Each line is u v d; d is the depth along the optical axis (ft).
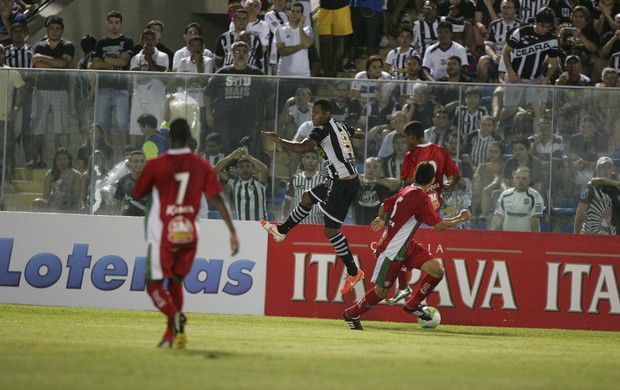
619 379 75.72
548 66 164.04
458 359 84.84
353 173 122.83
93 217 133.69
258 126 131.95
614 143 129.59
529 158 130.41
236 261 132.36
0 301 134.21
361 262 130.82
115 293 133.18
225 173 132.36
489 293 130.31
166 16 202.28
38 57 168.96
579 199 130.31
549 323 130.00
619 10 183.32
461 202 130.82
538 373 76.89
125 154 133.69
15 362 71.20
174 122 80.28
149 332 100.89
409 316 131.03
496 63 172.24
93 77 133.59
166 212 78.84
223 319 124.57
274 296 131.75
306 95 131.44
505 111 130.11
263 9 194.90
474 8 181.57
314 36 194.49
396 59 172.14
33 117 134.31
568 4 185.47
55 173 134.41
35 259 134.41
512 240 130.41
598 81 173.88
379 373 72.28
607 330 129.70
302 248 131.64
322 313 131.23
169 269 78.79
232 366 72.08
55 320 114.01
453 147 130.62
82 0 197.16
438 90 130.31
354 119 131.03
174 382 63.31
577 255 130.00
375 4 184.55
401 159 130.72
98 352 77.66
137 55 167.32
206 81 132.26
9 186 134.62
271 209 132.16
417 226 113.60
